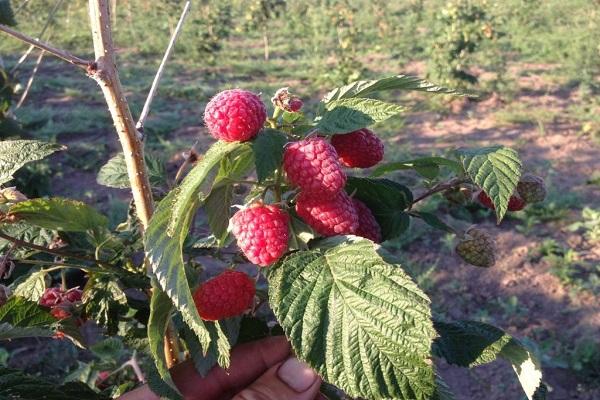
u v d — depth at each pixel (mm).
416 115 1453
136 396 212
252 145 169
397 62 1962
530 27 2242
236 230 170
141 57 2129
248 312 216
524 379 205
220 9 2219
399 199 213
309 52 2127
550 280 812
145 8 2807
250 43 2361
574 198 1003
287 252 176
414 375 152
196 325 159
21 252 234
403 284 157
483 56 1904
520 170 179
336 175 164
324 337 157
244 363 212
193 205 169
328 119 179
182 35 2297
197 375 209
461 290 806
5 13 489
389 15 2615
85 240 244
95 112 1484
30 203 189
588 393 639
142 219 192
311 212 173
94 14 172
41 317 199
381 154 204
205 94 1660
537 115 1398
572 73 1709
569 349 697
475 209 976
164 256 161
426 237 917
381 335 154
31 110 1469
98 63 174
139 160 187
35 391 201
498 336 204
